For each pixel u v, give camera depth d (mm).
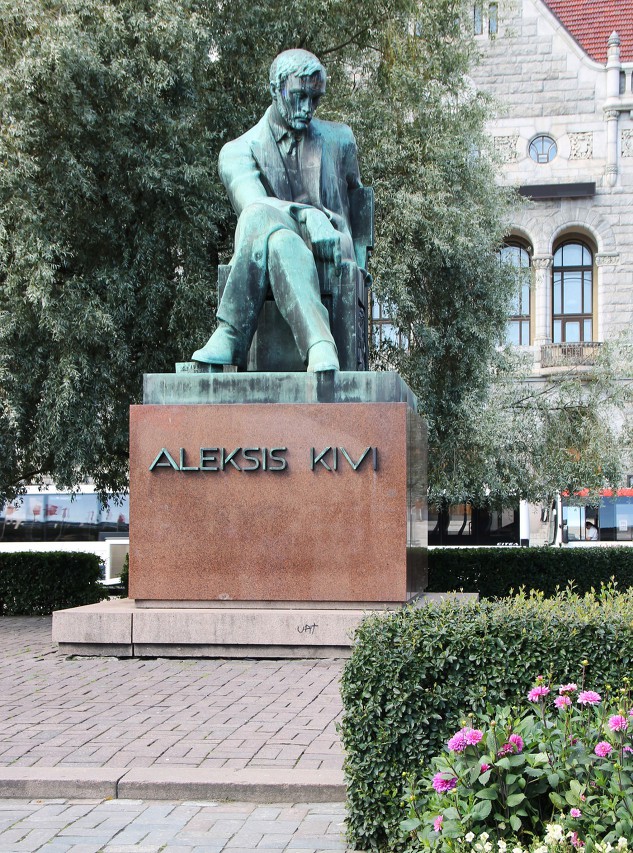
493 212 16969
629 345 19812
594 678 3975
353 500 7566
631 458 19734
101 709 5996
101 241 12930
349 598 7543
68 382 11141
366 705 3951
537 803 3324
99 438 11938
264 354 8219
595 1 36375
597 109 33531
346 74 15977
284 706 5992
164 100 12812
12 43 12148
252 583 7680
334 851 3873
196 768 4715
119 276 12320
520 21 33750
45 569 13086
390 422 7547
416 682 3932
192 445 7770
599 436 18688
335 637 7406
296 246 7879
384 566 7508
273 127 8500
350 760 3971
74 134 11992
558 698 3549
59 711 5961
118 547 21438
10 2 11922
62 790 4598
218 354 7867
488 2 19359
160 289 12602
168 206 12727
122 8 12562
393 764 3873
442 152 14922
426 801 3527
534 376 32188
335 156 8750
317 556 7594
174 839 4023
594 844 2875
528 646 4012
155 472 7820
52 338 11812
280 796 4492
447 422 16406
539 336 33250
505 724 3473
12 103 11570
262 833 4086
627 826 2973
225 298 7922
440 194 14695
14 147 11562
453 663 4000
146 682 6820
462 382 16578
